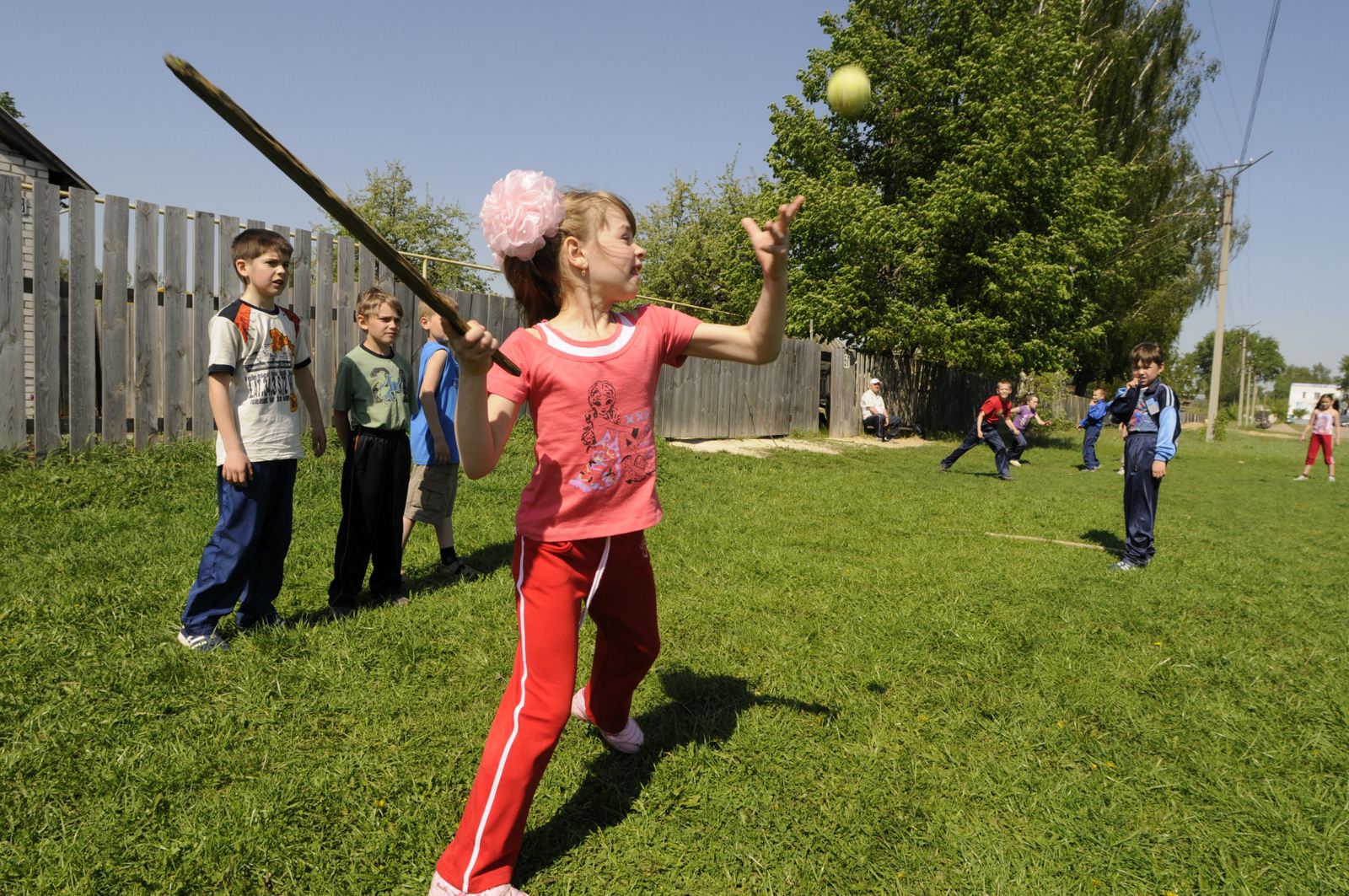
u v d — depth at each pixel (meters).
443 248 31.89
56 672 3.20
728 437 15.09
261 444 3.69
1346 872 2.40
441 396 4.94
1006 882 2.29
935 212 19.64
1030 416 17.59
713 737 3.05
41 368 6.56
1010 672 3.82
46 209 6.54
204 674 3.30
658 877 2.27
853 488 9.88
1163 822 2.64
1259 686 3.75
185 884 2.14
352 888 2.15
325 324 8.28
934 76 20.58
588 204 2.23
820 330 21.38
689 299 34.47
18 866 2.14
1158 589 5.41
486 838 2.10
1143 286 33.69
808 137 22.25
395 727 2.98
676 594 4.79
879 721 3.22
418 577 5.00
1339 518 9.92
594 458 2.21
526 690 2.17
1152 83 32.06
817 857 2.38
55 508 5.61
